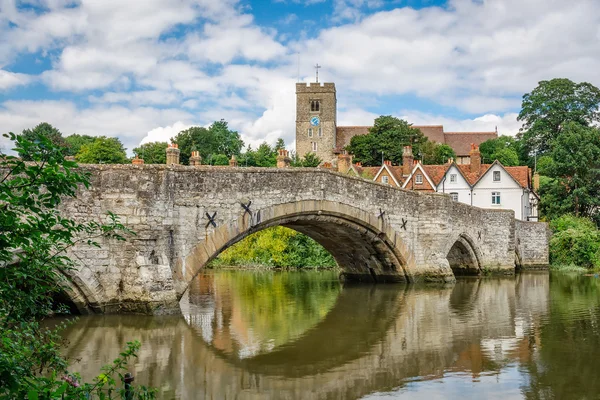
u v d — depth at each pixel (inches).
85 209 665.6
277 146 3341.5
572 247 1825.8
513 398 403.9
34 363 279.1
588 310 829.2
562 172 2142.0
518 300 951.6
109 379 282.0
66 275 639.8
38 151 233.5
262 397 407.5
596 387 429.4
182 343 571.8
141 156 2869.1
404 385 438.0
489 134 3671.3
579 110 2908.5
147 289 669.9
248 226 814.5
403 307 868.0
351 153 3161.9
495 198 2285.9
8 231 236.7
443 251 1213.1
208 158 2839.6
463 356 532.1
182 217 751.7
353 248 1192.8
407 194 1148.5
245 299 984.3
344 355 536.1
